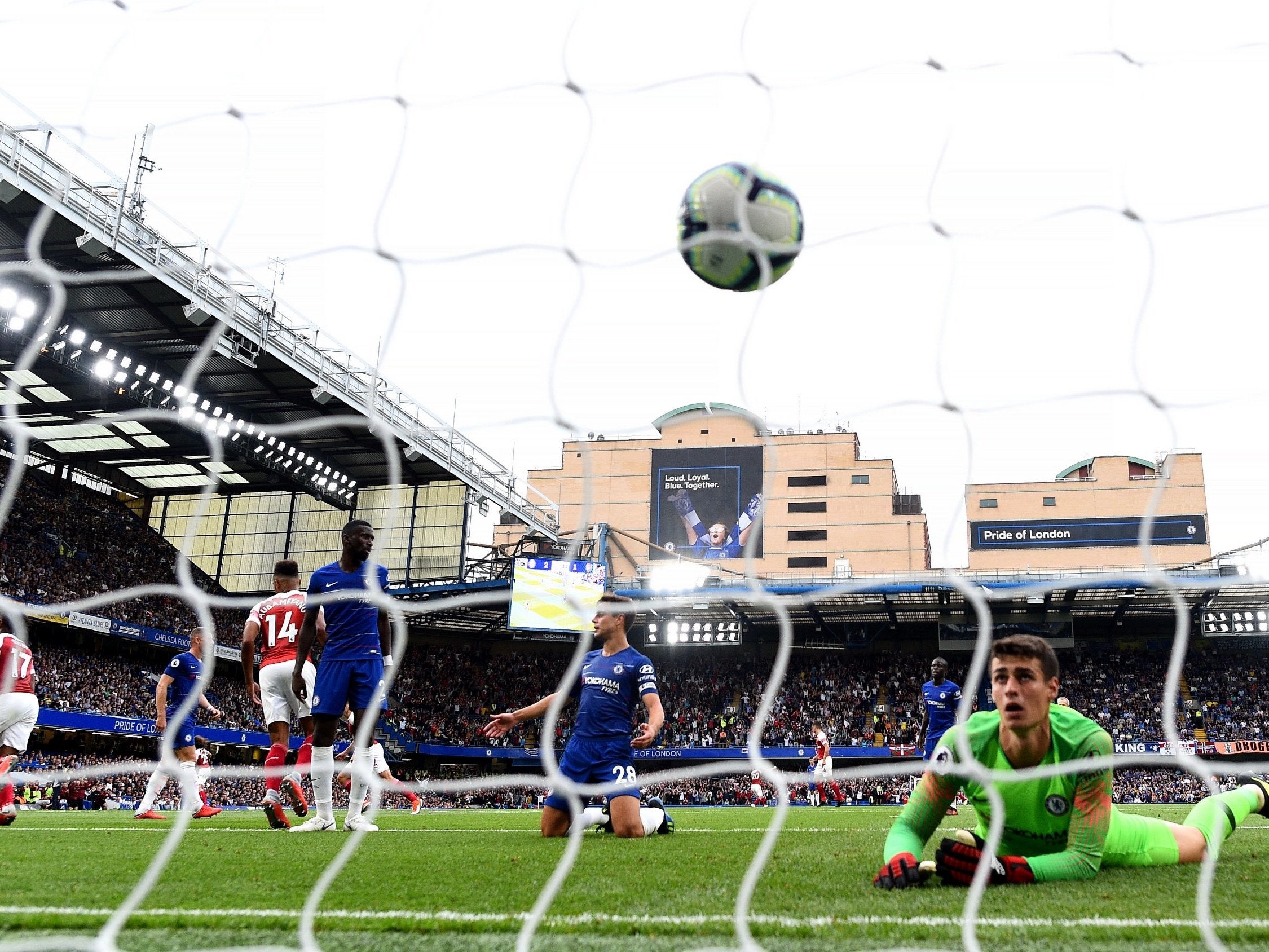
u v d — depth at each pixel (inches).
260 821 352.8
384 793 1171.3
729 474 1948.8
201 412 1317.7
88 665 1262.3
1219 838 154.6
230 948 95.4
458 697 1689.2
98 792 941.2
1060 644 1526.8
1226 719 1464.1
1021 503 1904.5
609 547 1895.9
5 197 816.3
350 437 1440.7
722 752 1563.7
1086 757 132.7
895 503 1927.9
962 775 127.6
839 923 105.0
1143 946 93.6
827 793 869.8
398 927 106.6
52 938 101.3
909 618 1627.7
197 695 127.5
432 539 1617.9
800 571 1872.5
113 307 1069.1
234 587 1635.1
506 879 147.3
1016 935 98.5
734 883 140.3
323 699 261.0
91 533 1408.7
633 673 245.8
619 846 215.2
